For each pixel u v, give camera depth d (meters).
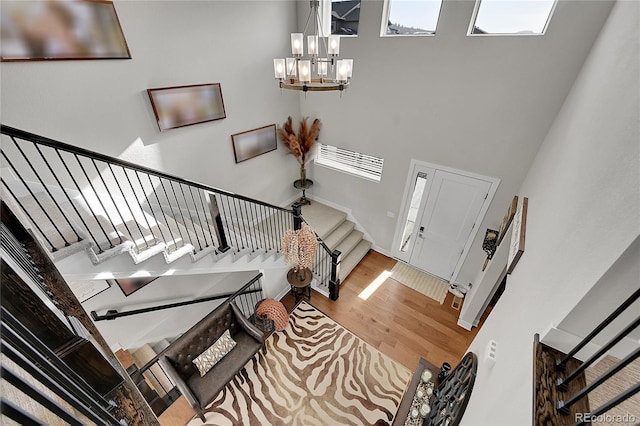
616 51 1.66
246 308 4.54
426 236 4.60
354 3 3.62
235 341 3.33
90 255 1.91
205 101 3.42
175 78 3.08
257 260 3.37
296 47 2.47
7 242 0.98
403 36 3.46
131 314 3.27
